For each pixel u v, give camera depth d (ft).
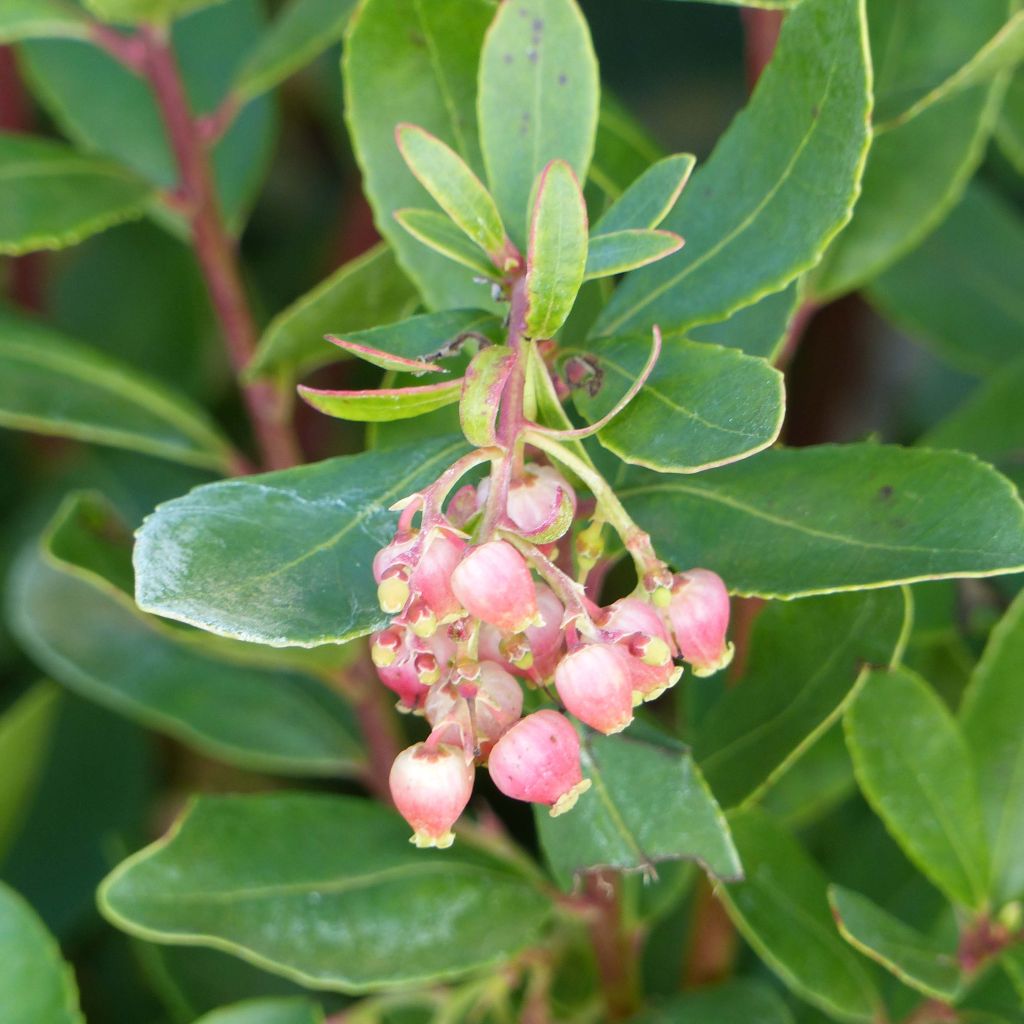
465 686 0.86
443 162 0.90
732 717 1.00
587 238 0.87
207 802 1.07
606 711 0.85
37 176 1.16
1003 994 1.07
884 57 1.09
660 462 0.86
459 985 1.16
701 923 1.14
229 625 0.87
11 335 1.16
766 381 0.86
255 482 0.89
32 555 1.23
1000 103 1.23
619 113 1.11
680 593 0.88
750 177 0.94
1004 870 1.04
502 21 0.95
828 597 0.98
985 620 1.19
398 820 1.09
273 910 1.06
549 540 0.86
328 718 1.24
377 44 1.02
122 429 1.17
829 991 1.04
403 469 0.91
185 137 1.19
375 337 0.91
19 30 1.16
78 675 1.22
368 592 0.88
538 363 0.88
